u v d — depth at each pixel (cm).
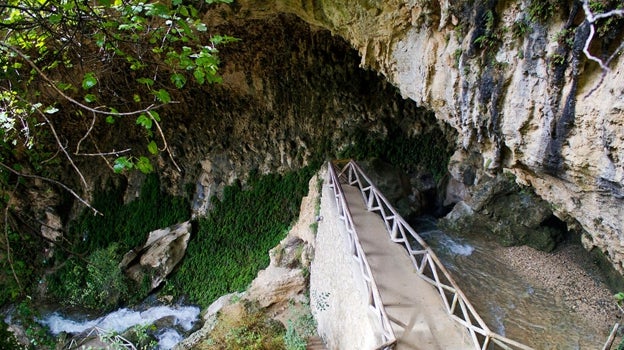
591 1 237
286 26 759
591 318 457
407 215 721
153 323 842
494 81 324
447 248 624
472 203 659
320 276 657
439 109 425
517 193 615
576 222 390
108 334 561
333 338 562
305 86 870
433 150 812
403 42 438
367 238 554
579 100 266
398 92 823
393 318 421
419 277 488
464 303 425
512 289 521
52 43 311
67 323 888
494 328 446
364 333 433
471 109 360
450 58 356
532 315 470
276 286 746
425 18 380
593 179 291
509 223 626
